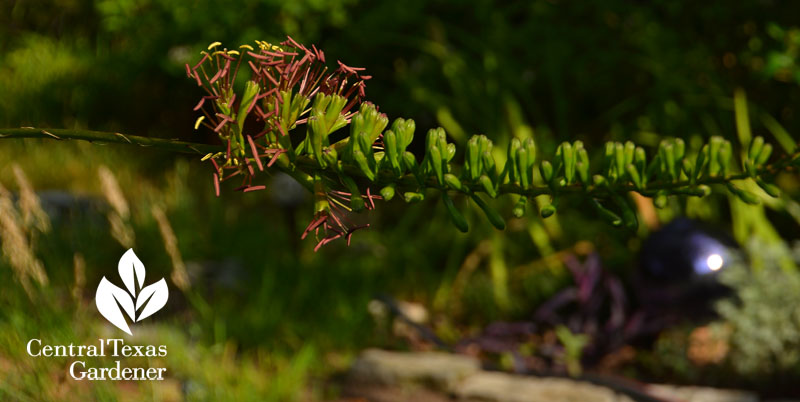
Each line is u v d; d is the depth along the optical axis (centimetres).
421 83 607
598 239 532
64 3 898
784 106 574
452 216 94
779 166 85
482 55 623
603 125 599
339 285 498
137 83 741
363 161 94
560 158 93
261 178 667
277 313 434
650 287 436
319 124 96
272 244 554
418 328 455
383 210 614
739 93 534
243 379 344
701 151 88
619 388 386
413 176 96
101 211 535
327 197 98
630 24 588
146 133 721
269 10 575
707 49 583
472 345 462
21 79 788
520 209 94
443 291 504
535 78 611
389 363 404
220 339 392
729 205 553
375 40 604
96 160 637
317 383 395
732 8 557
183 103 734
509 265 530
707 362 425
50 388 276
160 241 507
